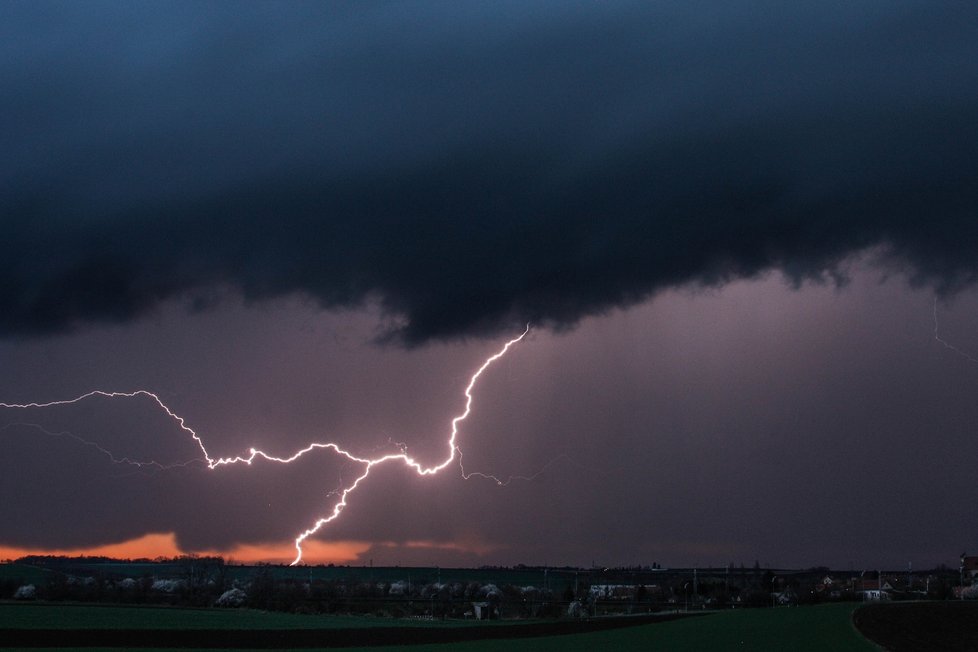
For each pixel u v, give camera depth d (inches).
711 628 2999.5
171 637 2723.9
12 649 2429.9
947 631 2743.6
